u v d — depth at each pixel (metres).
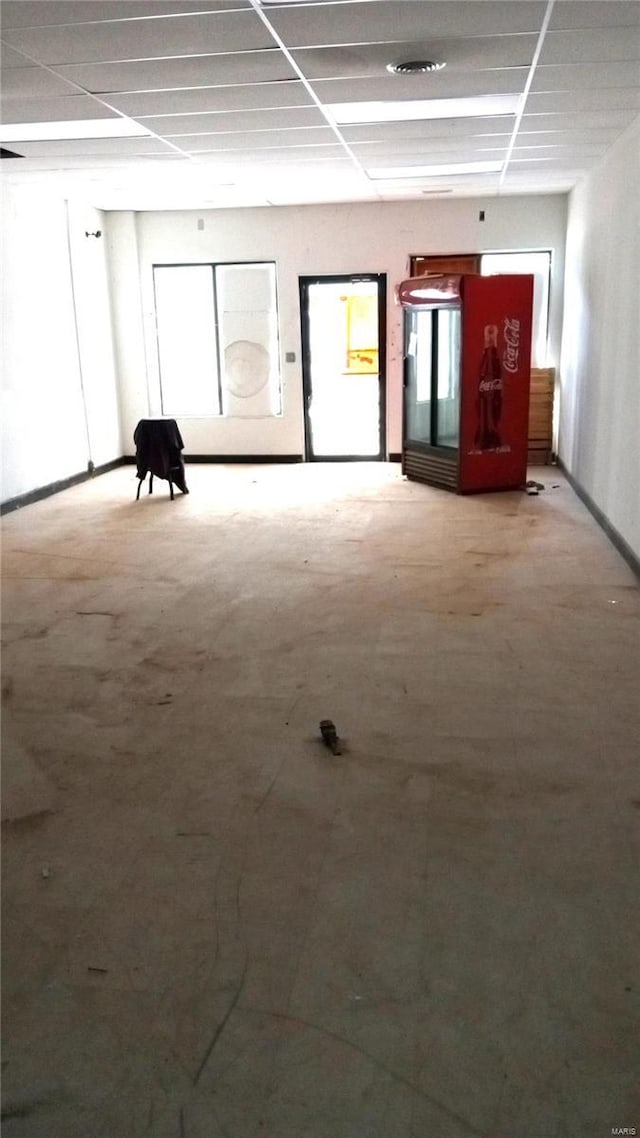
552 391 9.43
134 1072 1.84
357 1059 1.86
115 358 10.10
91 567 5.75
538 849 2.59
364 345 13.06
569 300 8.84
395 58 4.47
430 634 4.39
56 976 2.13
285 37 4.14
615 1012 1.96
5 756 3.24
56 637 4.46
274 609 4.82
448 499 7.77
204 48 4.28
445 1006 2.00
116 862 2.58
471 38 4.19
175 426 8.02
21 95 5.04
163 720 3.50
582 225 8.02
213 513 7.36
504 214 9.20
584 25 4.02
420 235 9.38
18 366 7.77
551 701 3.58
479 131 6.07
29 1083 1.83
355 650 4.20
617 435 6.07
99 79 4.77
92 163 7.00
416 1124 1.70
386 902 2.37
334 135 6.15
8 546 6.37
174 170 7.34
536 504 7.48
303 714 3.53
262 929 2.27
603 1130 1.68
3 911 2.37
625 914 2.29
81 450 9.20
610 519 6.25
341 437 11.22
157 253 9.84
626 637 4.28
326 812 2.81
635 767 3.04
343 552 5.98
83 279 9.16
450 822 2.74
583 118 5.71
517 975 2.09
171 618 4.71
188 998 2.04
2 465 7.51
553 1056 1.85
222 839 2.68
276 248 9.61
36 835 2.73
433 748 3.21
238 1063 1.86
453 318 7.78
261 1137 1.69
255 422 10.11
